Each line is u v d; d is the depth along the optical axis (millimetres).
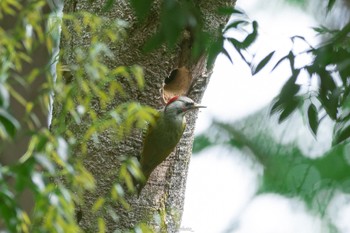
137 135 11008
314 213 17016
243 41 8773
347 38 8688
